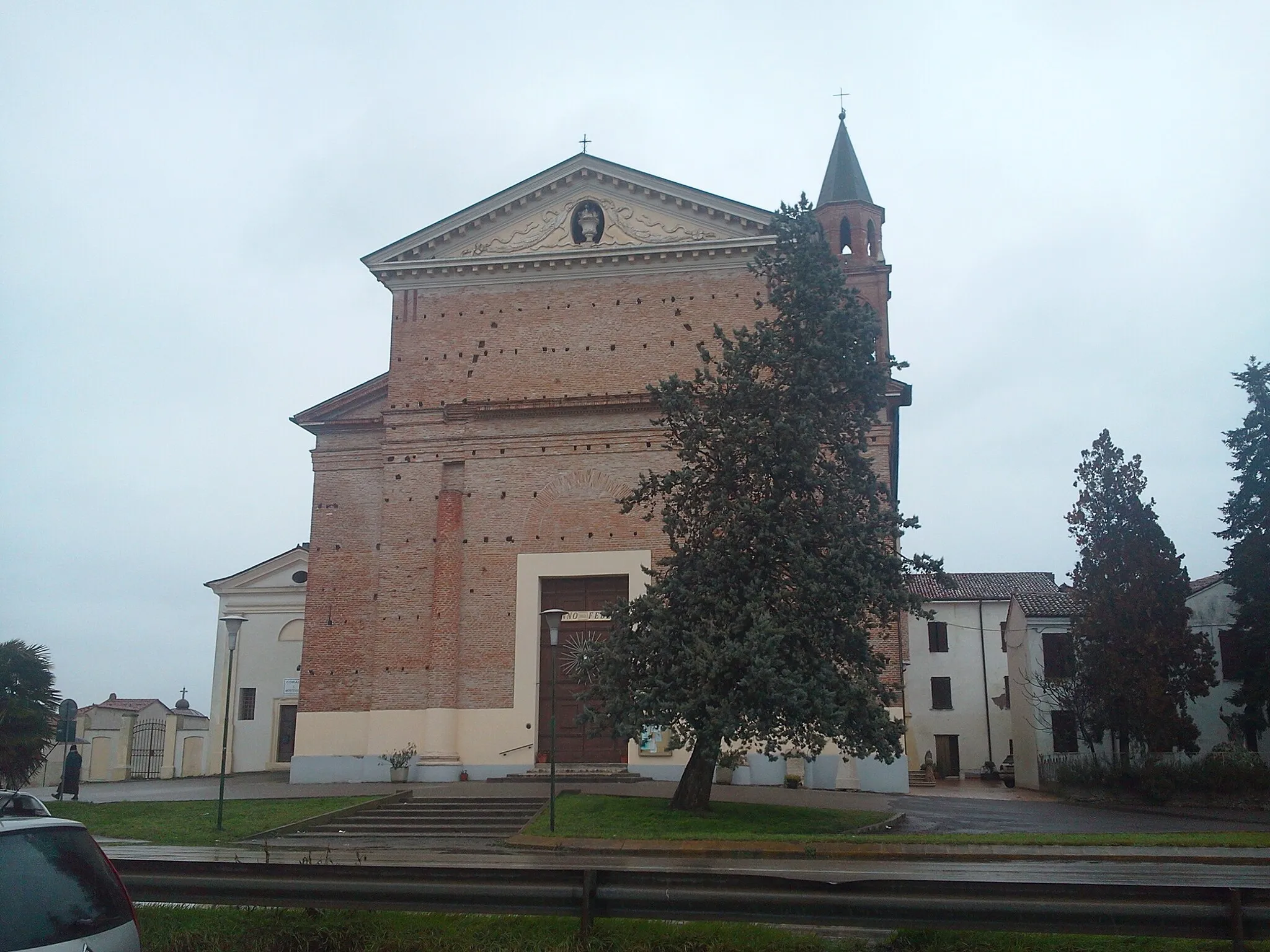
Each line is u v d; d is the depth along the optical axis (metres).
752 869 17.25
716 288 39.19
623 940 10.80
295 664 52.78
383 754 37.38
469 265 40.44
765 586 26.52
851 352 28.19
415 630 38.25
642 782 34.81
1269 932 9.55
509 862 18.17
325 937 11.41
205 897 11.21
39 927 7.64
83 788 43.06
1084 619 42.25
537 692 37.06
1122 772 38.19
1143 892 9.79
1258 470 43.19
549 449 38.97
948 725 61.12
